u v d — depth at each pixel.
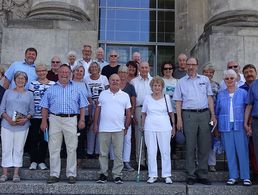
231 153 7.27
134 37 16.30
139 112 8.23
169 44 16.30
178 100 7.59
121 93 7.51
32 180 7.36
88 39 11.55
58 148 7.19
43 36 11.41
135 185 6.97
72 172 7.10
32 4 12.46
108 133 7.28
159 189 6.94
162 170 7.32
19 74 7.49
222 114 7.45
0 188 6.87
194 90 7.48
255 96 7.03
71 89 7.31
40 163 7.73
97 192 6.91
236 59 10.99
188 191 6.91
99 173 7.38
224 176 7.66
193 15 15.35
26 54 8.43
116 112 7.32
